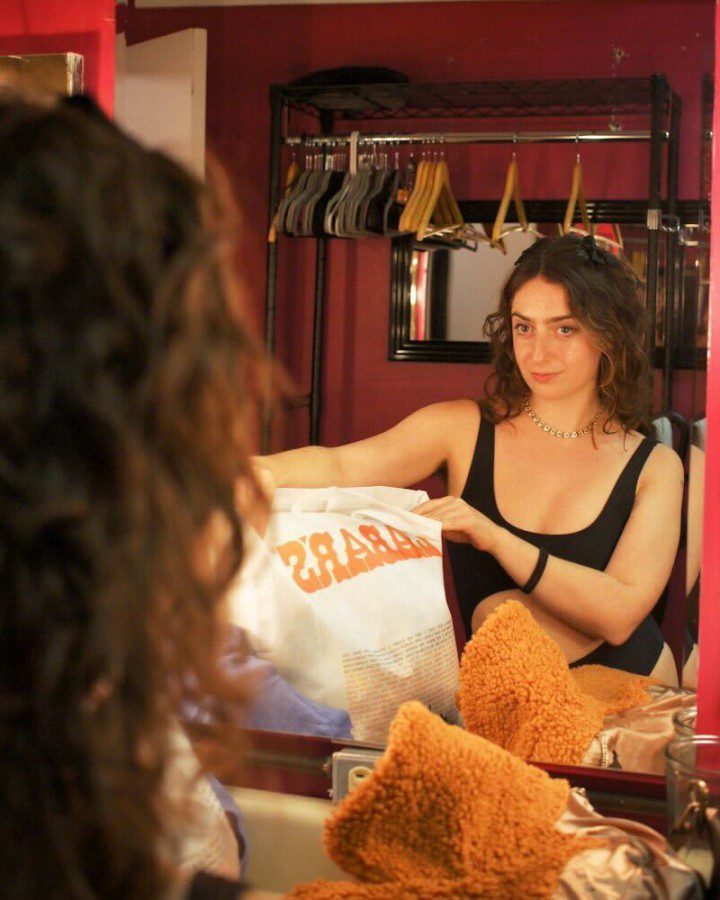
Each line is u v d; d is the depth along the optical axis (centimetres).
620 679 96
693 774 73
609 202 96
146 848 30
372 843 58
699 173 93
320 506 100
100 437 28
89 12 100
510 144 98
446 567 102
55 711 28
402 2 98
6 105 30
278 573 95
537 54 97
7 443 27
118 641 28
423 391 102
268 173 102
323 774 95
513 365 99
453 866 56
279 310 103
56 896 28
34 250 27
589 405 97
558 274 96
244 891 39
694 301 94
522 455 99
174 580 30
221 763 39
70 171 28
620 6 94
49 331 27
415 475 102
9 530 27
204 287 30
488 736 97
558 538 99
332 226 101
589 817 65
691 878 58
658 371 96
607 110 95
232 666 89
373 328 102
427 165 100
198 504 30
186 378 29
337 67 100
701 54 92
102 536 28
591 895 55
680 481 95
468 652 97
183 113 102
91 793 28
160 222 29
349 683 97
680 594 95
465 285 100
